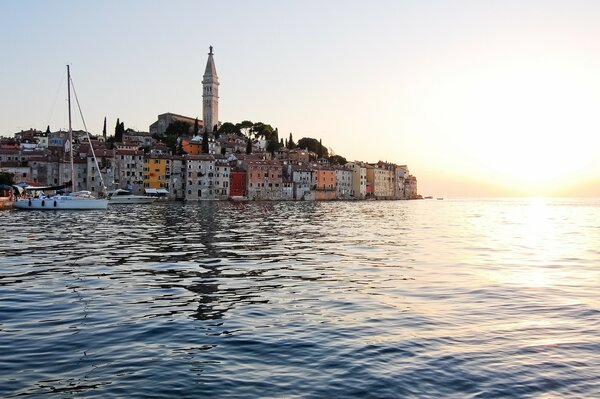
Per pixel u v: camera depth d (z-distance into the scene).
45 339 15.87
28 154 173.50
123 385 12.30
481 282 26.75
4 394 11.72
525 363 13.88
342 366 13.61
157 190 182.12
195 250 39.88
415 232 65.44
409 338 16.09
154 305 20.61
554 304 21.31
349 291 23.84
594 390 12.10
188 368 13.45
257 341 15.77
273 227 67.75
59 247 40.84
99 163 169.62
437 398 11.63
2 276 27.16
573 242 54.62
